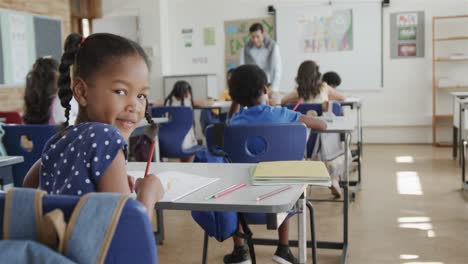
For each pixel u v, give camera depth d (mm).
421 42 6793
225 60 7680
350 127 2410
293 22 7250
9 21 5422
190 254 2680
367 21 6957
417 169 4973
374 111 7055
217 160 1926
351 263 2480
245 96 2230
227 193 1059
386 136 7062
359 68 7043
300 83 3992
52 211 623
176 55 7891
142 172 1347
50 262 601
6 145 2287
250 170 1309
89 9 7926
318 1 7121
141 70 959
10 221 649
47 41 6094
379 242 2793
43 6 6086
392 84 6957
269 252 2635
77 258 619
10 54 5438
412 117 6895
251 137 1891
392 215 3338
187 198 1023
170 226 3229
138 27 7773
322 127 2287
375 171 4953
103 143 889
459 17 6586
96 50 937
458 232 2928
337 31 7086
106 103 941
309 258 2547
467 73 6652
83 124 939
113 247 639
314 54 7211
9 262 599
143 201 887
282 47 7324
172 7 7824
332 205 3648
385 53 6949
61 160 930
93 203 634
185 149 4023
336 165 3447
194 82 7484
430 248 2666
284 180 1143
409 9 6797
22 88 5645
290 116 2230
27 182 1084
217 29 7660
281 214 1194
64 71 1112
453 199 3717
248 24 7492
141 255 642
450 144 6594
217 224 1654
